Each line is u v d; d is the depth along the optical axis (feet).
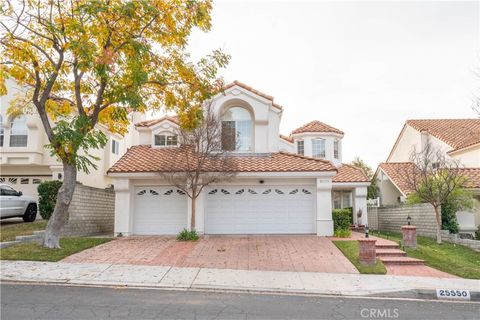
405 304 31.22
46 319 23.84
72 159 45.80
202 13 49.52
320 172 61.72
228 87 66.95
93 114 47.65
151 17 47.80
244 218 63.77
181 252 48.37
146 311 26.37
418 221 69.31
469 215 64.95
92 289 32.55
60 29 45.85
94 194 70.18
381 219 88.33
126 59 46.26
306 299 31.63
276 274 39.06
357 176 82.53
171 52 52.54
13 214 64.44
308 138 88.53
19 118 76.13
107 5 44.11
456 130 93.56
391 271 42.22
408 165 88.99
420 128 95.76
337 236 61.31
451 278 39.63
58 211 47.75
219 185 64.23
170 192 64.54
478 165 77.56
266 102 67.05
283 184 64.23
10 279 34.58
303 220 63.82
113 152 96.22
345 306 29.73
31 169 80.12
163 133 72.69
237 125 68.44
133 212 63.93
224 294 32.45
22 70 48.26
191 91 52.80
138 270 39.19
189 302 29.25
